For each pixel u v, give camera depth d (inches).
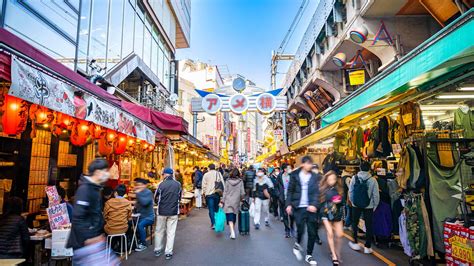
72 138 246.7
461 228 174.9
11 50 136.2
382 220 263.7
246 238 318.7
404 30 390.6
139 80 599.2
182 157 847.7
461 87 188.1
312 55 689.0
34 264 196.1
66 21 347.6
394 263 222.8
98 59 430.9
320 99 745.6
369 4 367.9
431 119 248.2
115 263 179.6
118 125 239.9
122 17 523.2
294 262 230.2
